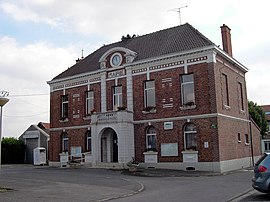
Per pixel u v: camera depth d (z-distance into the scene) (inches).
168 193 542.9
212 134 946.1
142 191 585.3
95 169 1064.8
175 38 1142.3
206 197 487.8
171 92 1042.1
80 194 543.2
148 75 1099.3
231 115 1067.9
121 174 907.4
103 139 1162.0
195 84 994.1
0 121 610.2
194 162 966.4
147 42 1230.3
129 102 1129.4
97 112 1159.0
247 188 580.4
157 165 1039.6
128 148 1072.2
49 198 497.4
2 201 465.1
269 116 2158.0
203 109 971.9
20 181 732.0
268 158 469.1
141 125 1095.0
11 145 1745.8
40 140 1748.3
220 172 911.0
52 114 1389.0
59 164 1330.0
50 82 1401.3
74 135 1293.1
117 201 474.3
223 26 1192.8
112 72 1194.6
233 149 1045.8
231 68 1130.7
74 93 1317.7
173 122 1026.1
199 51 989.8
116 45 1382.9
